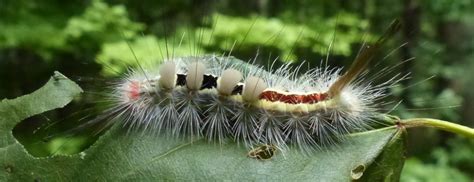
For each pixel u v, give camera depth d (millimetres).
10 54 307
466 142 328
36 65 311
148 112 83
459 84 372
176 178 78
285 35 237
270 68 94
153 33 296
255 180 78
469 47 372
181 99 84
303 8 298
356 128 83
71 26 266
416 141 325
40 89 84
